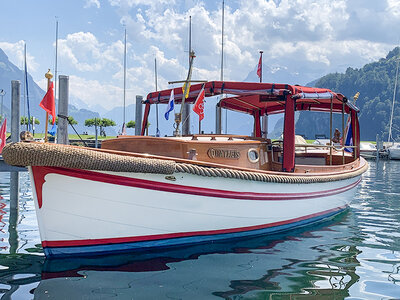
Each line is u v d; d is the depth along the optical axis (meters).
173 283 4.75
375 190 15.15
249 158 7.34
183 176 5.88
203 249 6.27
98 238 5.57
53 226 5.34
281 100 8.52
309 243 6.87
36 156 4.77
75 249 5.53
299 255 6.08
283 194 7.39
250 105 10.68
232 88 7.58
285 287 4.71
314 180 7.96
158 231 5.96
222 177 6.26
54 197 5.20
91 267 5.24
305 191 7.97
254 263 5.63
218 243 6.68
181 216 6.07
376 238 7.30
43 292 4.39
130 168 5.26
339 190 9.47
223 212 6.48
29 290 4.45
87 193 5.29
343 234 7.60
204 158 6.53
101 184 5.32
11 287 4.53
